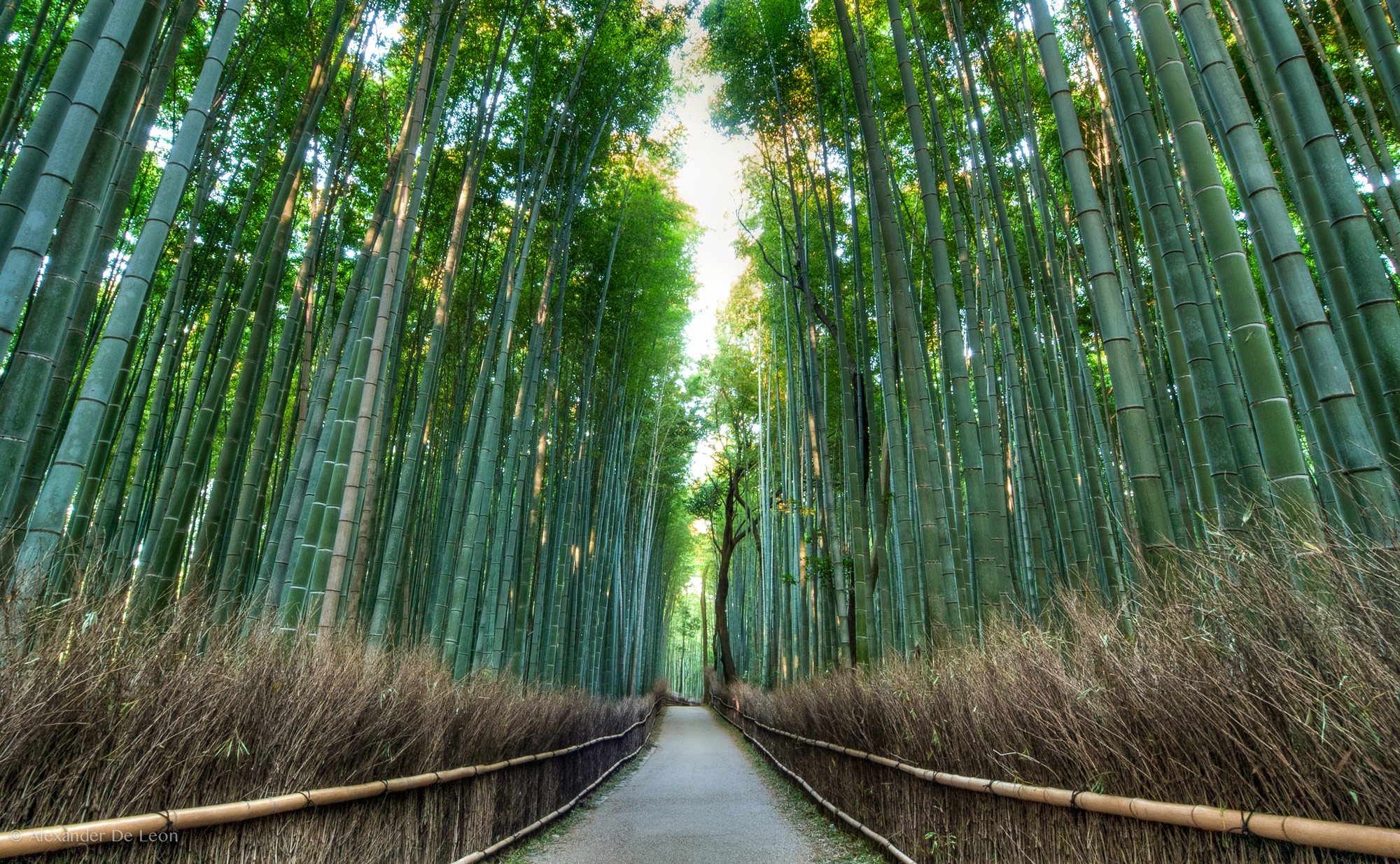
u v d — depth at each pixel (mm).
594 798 6254
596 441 10961
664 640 26781
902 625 6520
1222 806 1471
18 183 2076
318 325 6785
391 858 2613
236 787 1907
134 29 2498
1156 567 2301
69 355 2918
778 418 11508
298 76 6137
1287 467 1926
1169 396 4594
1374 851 1134
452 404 7348
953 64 6559
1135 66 2959
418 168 4246
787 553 11914
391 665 3217
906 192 8109
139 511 4898
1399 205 4199
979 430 4496
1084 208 2705
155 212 2436
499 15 5984
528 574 6977
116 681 1664
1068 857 1969
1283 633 1447
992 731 2445
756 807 5598
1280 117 2947
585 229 8531
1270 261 3229
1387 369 2002
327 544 3607
